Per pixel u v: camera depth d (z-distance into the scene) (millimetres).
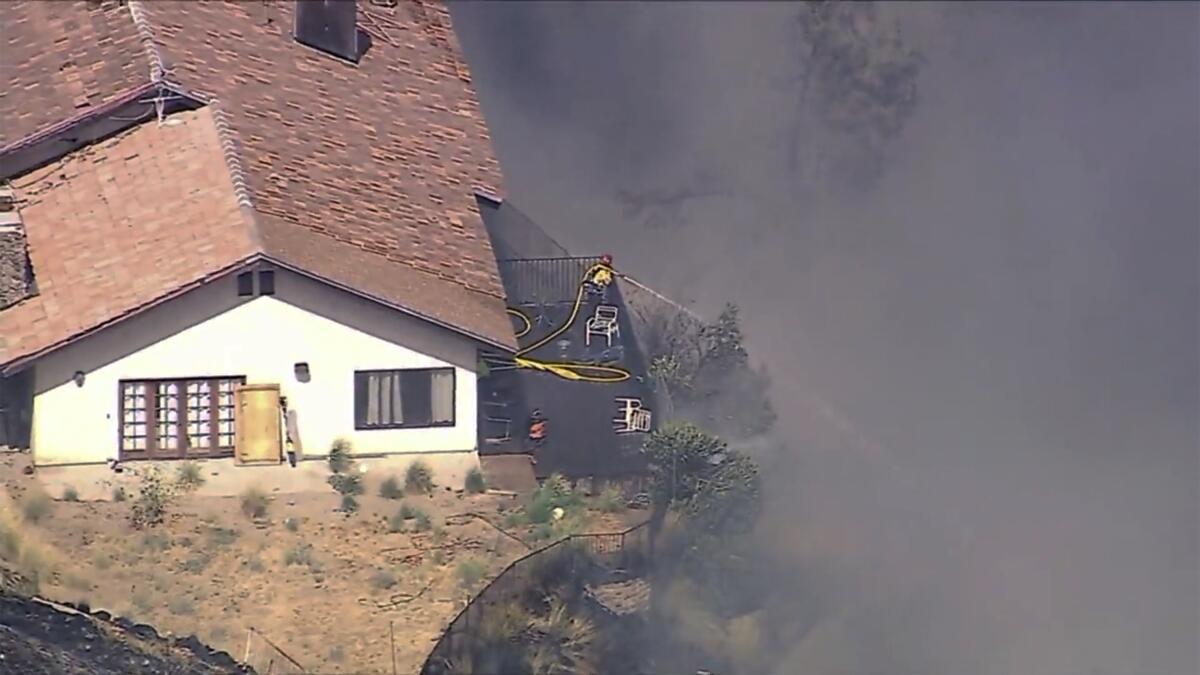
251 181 134125
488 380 133250
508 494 124438
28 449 124875
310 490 123188
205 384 124875
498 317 133000
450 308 130250
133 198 132875
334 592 111438
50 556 111688
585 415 133000
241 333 125312
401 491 123750
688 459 124062
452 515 121000
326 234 132375
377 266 131375
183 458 124250
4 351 121562
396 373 127500
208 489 121938
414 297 129250
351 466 125562
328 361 126312
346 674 104438
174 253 126500
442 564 114938
